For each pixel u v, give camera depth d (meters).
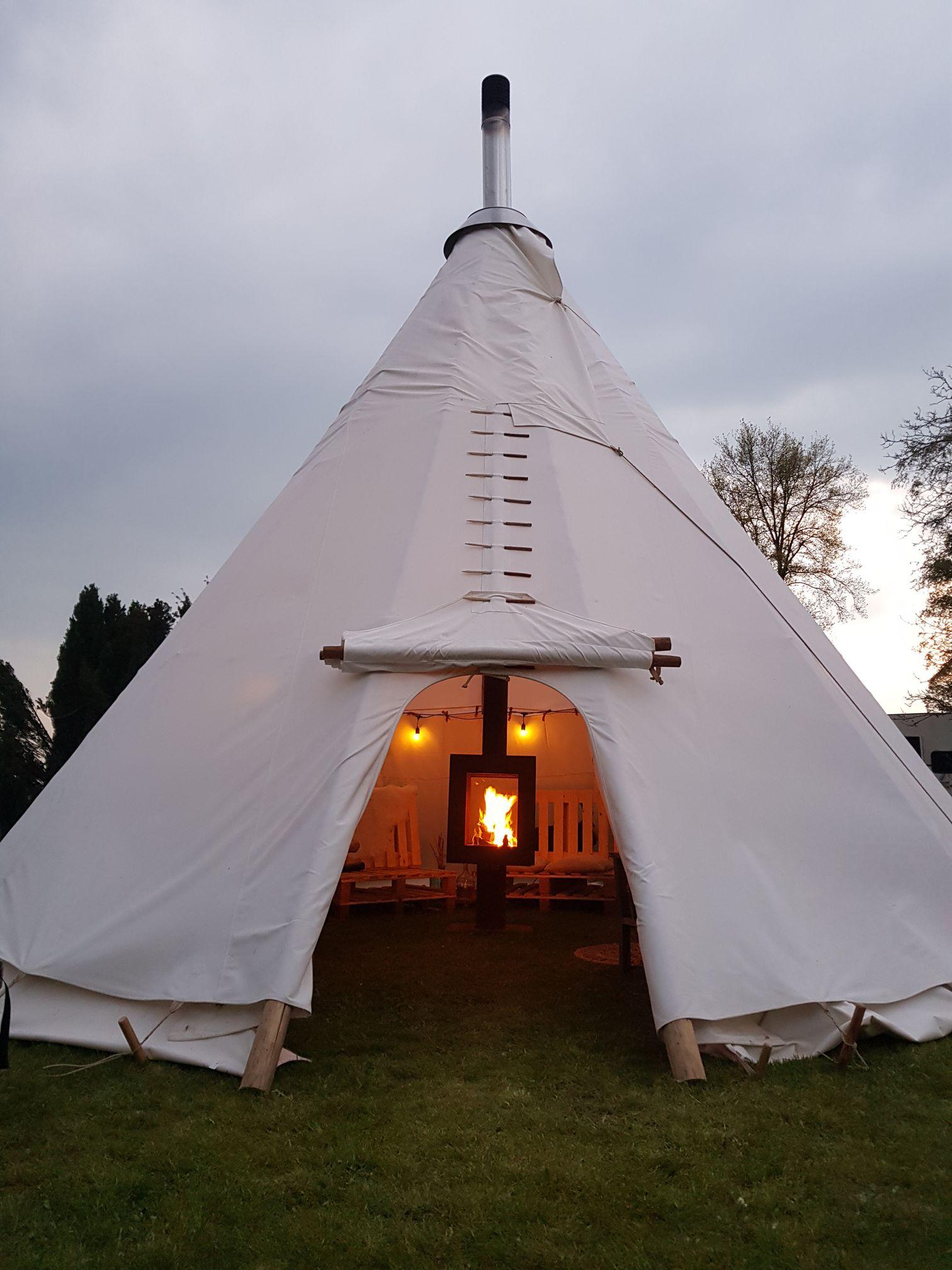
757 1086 4.55
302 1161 3.81
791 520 24.69
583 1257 3.14
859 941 5.27
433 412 7.47
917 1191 3.58
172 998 4.93
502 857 8.72
